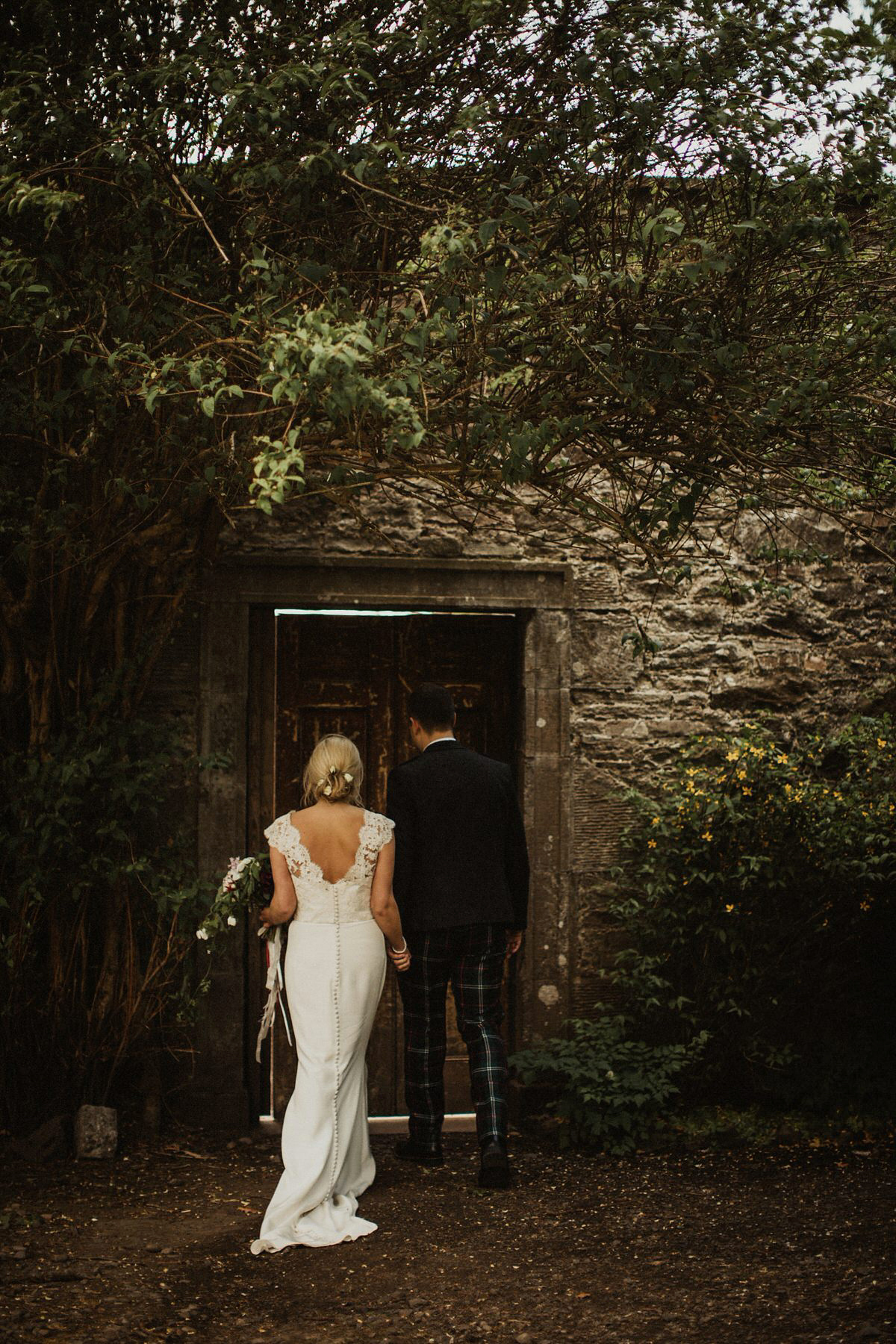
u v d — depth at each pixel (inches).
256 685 206.7
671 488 154.1
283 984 156.4
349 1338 117.6
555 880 209.9
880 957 213.3
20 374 151.6
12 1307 121.2
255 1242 140.9
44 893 181.8
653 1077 191.5
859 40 133.8
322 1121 148.6
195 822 199.8
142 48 148.7
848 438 153.2
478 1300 127.3
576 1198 163.3
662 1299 126.7
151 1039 195.2
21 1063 184.1
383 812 214.2
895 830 201.6
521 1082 203.8
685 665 215.9
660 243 123.9
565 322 132.6
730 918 201.5
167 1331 117.7
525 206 116.9
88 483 176.6
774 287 146.4
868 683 221.3
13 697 185.0
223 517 187.2
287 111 127.9
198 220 135.9
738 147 127.8
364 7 147.6
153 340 142.3
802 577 220.2
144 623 191.2
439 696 179.2
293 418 125.6
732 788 203.8
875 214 146.8
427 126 143.3
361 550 206.1
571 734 212.1
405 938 173.5
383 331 116.4
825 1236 145.8
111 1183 168.6
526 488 210.5
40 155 139.8
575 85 139.4
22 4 158.7
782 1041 209.5
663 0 135.6
